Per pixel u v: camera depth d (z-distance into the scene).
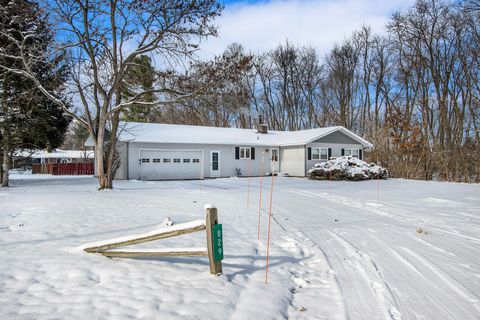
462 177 26.14
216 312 3.43
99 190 14.91
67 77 16.23
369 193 15.34
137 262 4.89
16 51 15.54
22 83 16.59
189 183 20.64
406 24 32.56
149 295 3.75
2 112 16.89
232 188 17.50
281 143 28.44
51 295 3.67
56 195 12.72
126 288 3.93
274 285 4.26
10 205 9.84
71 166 35.31
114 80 15.32
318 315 3.51
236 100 15.49
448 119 31.17
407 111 32.78
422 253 5.77
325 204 11.77
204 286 4.09
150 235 4.69
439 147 30.20
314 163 27.69
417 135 29.62
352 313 3.55
